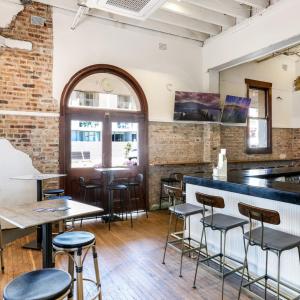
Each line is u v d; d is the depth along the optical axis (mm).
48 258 2268
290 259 2697
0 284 2951
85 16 5484
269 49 5324
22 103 4961
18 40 4914
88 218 5559
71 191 5453
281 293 2723
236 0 4836
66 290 1571
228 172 4340
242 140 7484
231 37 5949
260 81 7766
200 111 6555
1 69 4789
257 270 3004
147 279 3059
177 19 5785
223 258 3164
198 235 3879
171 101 6461
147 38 6156
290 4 4727
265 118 7961
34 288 1545
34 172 5059
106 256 3670
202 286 2914
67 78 5348
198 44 6746
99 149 5723
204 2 4938
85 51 5508
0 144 4785
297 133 8219
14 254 3768
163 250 3887
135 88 6027
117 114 5879
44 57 5141
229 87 7277
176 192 3350
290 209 2701
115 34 5801
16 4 4891
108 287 2889
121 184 5559
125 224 5164
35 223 1966
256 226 3053
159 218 5582
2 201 4801
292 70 8219
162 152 6371
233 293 2777
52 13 5203
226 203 3422
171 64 6441
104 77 5762
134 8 4297
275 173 4199
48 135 5180
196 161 6816
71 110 5414
